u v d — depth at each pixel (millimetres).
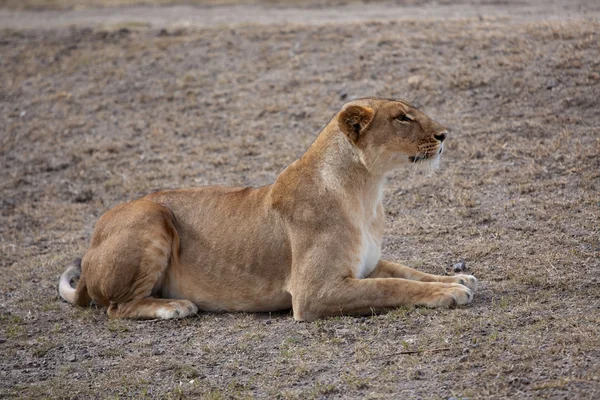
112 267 10328
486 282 10133
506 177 13875
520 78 17422
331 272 9453
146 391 8328
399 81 18703
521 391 7258
